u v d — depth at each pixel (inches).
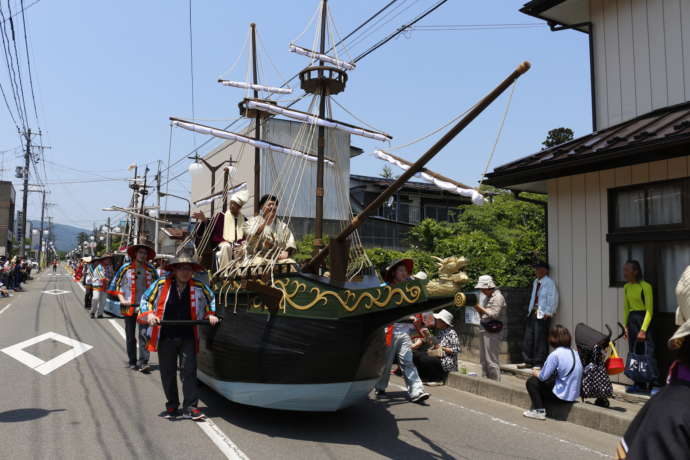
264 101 333.4
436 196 1017.5
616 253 335.0
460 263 191.0
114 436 203.3
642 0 363.3
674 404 70.9
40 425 214.8
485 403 282.2
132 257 342.6
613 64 380.8
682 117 294.4
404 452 195.6
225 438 203.8
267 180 753.0
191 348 230.2
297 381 204.4
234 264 247.4
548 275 372.5
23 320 604.7
